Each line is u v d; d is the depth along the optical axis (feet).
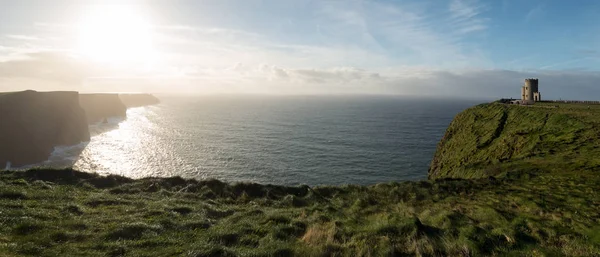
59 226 36.94
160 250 32.19
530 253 34.63
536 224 44.50
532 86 265.95
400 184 85.10
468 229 40.06
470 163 151.23
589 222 45.88
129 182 73.56
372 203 66.74
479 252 34.40
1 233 32.50
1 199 46.70
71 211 44.70
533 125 160.56
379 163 247.29
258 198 67.36
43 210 42.52
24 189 55.77
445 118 606.55
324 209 56.80
